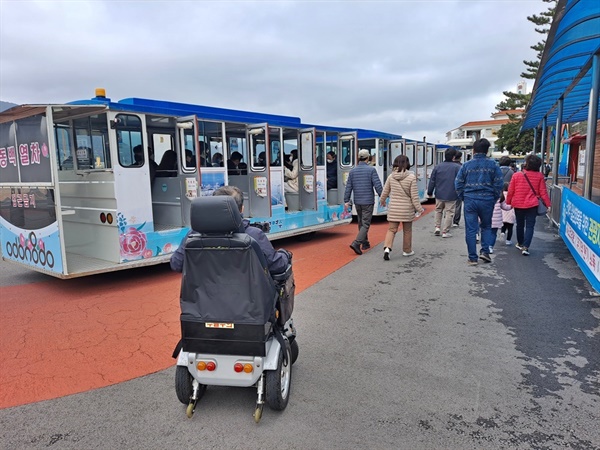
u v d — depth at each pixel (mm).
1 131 6273
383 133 13070
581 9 5027
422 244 9016
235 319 2707
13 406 3094
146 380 3459
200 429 2793
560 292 5520
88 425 2855
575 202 7180
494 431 2717
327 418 2889
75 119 6383
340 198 10883
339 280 6301
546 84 8891
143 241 6199
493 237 7836
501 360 3684
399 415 2910
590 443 2586
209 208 2592
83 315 4941
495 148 50000
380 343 4074
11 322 4738
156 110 6266
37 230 5840
